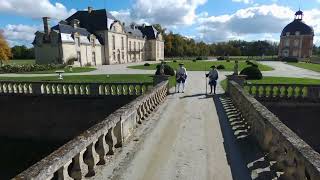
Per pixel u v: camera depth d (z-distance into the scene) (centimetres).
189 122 1046
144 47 8569
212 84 1717
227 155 723
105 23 6147
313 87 1469
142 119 1066
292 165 519
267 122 695
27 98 1831
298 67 4500
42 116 1839
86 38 5659
